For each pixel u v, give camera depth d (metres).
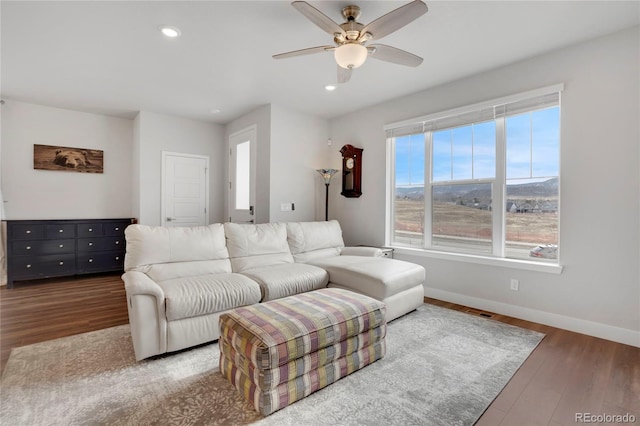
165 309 2.21
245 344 1.72
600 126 2.59
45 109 4.59
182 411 1.66
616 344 2.47
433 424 1.58
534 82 2.94
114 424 1.56
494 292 3.22
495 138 3.29
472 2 2.14
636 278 2.44
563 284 2.79
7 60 3.07
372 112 4.44
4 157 4.34
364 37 2.11
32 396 1.77
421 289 3.25
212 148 5.50
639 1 2.12
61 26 2.47
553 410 1.69
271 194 4.38
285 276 2.88
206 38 2.65
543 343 2.49
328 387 1.88
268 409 1.62
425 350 2.36
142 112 4.74
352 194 4.56
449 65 3.13
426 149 3.87
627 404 1.74
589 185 2.64
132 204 5.27
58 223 4.37
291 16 2.34
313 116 4.87
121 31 2.54
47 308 3.28
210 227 3.10
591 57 2.63
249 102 4.32
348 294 2.36
